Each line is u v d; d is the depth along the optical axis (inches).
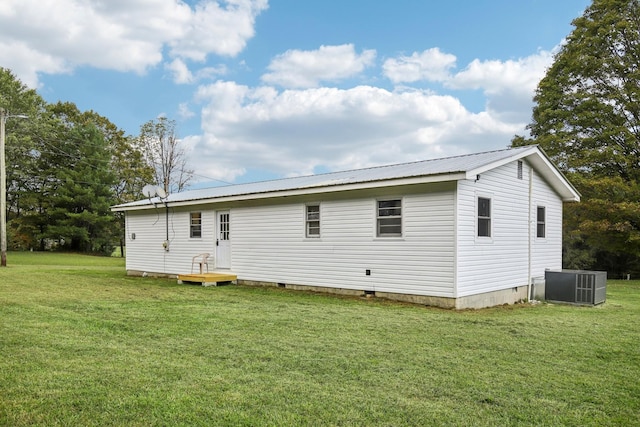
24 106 1323.8
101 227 1444.4
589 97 875.4
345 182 435.2
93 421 130.5
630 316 364.5
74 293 414.0
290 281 505.7
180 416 135.5
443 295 385.1
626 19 836.6
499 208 442.3
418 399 155.6
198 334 248.7
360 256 444.1
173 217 648.4
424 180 380.2
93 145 1444.4
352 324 288.2
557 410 149.5
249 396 153.1
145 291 455.8
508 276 452.4
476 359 209.6
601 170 882.8
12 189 1427.2
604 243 852.6
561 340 257.4
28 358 189.2
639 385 177.2
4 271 649.0
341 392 159.9
